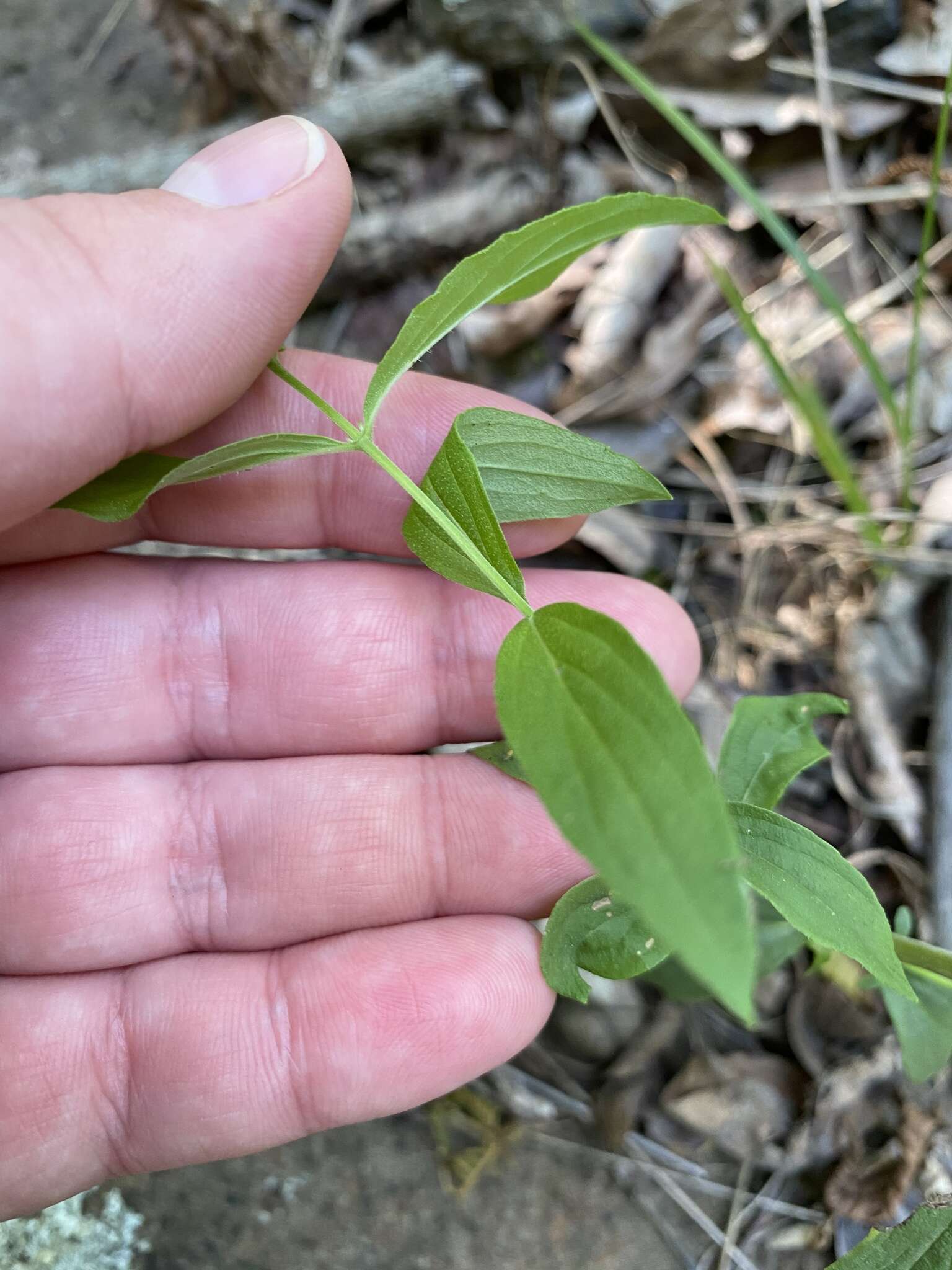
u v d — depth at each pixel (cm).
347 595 9
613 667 5
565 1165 11
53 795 9
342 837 9
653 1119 11
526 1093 11
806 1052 11
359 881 9
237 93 15
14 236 7
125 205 7
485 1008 9
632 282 13
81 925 9
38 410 7
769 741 8
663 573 13
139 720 9
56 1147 9
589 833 5
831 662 12
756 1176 11
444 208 14
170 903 9
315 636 9
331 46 15
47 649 9
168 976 9
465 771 9
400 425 9
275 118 8
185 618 9
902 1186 10
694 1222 11
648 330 13
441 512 6
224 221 7
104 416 8
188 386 8
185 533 9
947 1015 8
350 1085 9
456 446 7
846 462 12
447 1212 11
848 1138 11
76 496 8
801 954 11
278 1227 11
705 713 12
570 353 13
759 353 13
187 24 15
